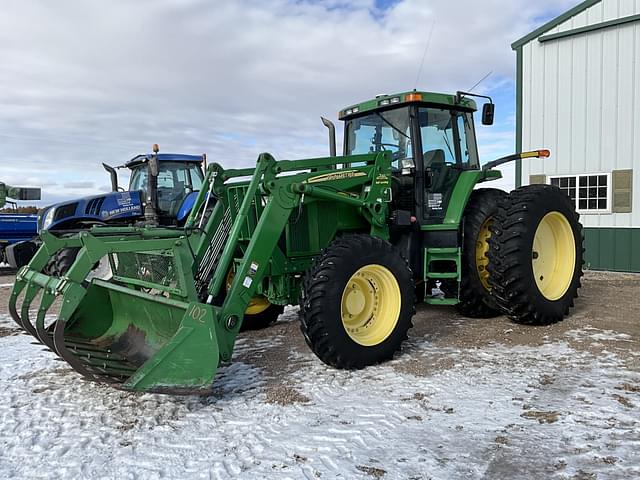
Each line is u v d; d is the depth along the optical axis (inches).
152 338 162.7
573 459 106.3
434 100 214.4
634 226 381.7
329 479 101.0
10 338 220.5
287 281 188.9
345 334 163.2
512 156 235.5
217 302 174.2
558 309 217.6
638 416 125.2
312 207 188.7
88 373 131.7
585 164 399.5
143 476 103.4
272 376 162.6
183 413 134.8
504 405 134.3
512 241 204.4
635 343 186.5
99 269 233.1
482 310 233.6
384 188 196.7
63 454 113.6
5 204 550.0
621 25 377.7
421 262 216.4
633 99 376.5
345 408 135.3
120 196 396.2
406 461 107.3
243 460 109.1
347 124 241.8
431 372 161.9
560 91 408.5
